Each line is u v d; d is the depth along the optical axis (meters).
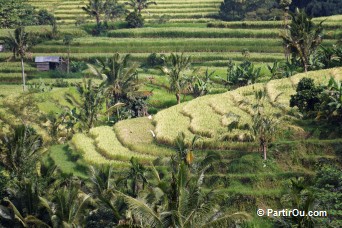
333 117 68.44
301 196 45.16
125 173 63.34
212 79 115.69
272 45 135.38
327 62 95.69
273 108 74.00
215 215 44.47
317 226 47.38
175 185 44.28
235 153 66.00
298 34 96.19
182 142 57.69
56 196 53.25
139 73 127.81
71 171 71.12
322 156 63.44
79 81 127.06
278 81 84.75
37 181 57.62
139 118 85.69
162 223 42.38
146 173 59.12
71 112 96.25
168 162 60.53
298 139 67.06
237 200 59.41
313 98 71.19
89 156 73.12
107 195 54.03
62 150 79.88
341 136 66.69
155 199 44.81
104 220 53.69
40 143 70.44
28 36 124.94
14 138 66.62
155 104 108.31
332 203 51.66
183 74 103.81
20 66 137.00
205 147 67.81
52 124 93.88
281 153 64.31
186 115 80.19
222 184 61.84
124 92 98.81
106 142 76.88
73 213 52.88
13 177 63.38
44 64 136.62
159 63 132.12
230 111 76.25
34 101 100.56
